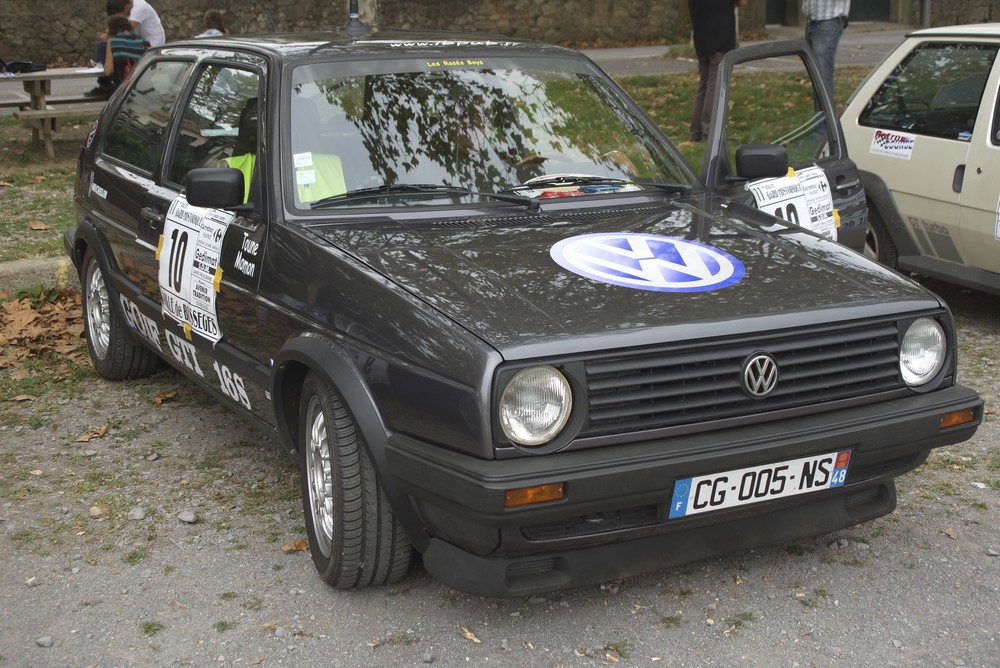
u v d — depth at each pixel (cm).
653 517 330
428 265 359
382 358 337
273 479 476
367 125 430
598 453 314
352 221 402
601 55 2028
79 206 613
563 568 336
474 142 439
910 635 348
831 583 380
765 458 330
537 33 2258
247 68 464
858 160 732
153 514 443
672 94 1373
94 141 609
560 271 356
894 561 395
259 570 397
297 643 349
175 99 526
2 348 654
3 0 1897
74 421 548
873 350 352
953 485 456
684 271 362
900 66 720
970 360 614
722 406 332
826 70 1031
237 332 428
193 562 403
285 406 397
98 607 372
